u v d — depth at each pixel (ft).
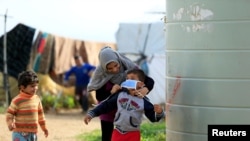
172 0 46.16
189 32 44.68
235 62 42.93
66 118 113.09
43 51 134.21
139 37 132.46
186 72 45.03
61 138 82.69
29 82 53.52
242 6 42.47
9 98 129.29
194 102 44.70
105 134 52.11
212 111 43.93
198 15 44.01
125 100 47.98
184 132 45.62
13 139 53.83
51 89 133.39
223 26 43.09
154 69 129.39
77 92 125.59
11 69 129.70
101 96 52.37
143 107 47.70
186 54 44.98
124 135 47.98
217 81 43.55
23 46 130.72
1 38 128.98
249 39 42.57
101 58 50.78
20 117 53.52
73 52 140.46
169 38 46.78
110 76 51.26
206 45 43.75
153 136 81.82
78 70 125.90
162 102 128.06
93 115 48.24
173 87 46.37
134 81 48.03
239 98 43.09
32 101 53.98
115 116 48.80
